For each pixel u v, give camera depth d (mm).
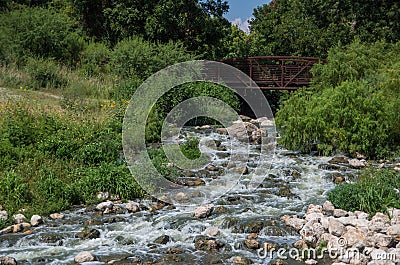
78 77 21766
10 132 11695
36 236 8117
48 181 10008
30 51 23828
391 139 14234
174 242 7996
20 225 8602
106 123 14008
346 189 9438
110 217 9055
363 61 20250
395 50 23328
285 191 10664
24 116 12609
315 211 9094
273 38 32406
